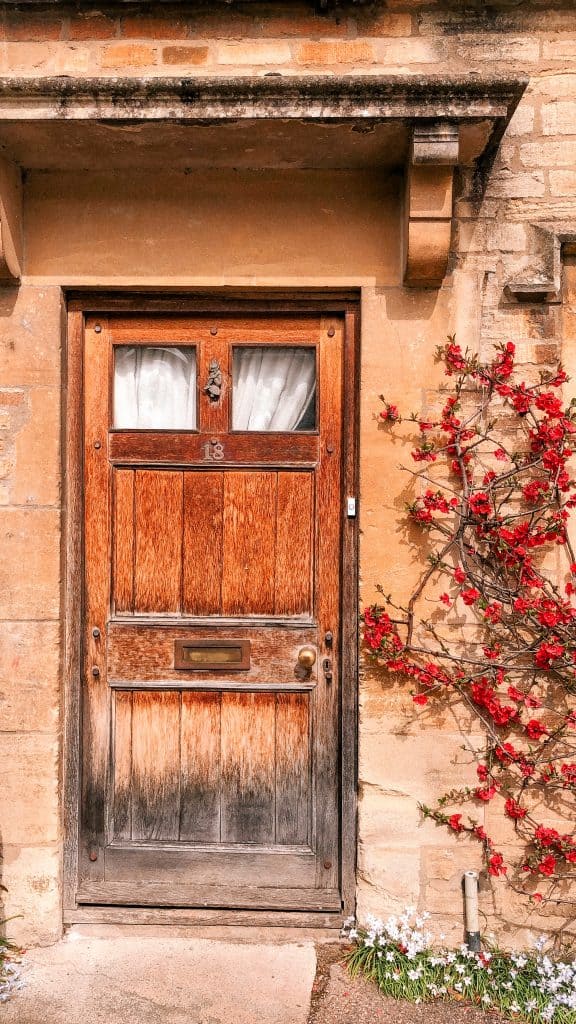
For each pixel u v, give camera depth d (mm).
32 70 2357
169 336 2512
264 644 2510
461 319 2359
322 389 2496
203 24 2342
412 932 2324
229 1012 2088
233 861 2525
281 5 2332
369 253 2365
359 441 2422
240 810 2529
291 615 2514
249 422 2561
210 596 2520
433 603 2379
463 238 2365
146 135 2143
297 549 2510
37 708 2404
